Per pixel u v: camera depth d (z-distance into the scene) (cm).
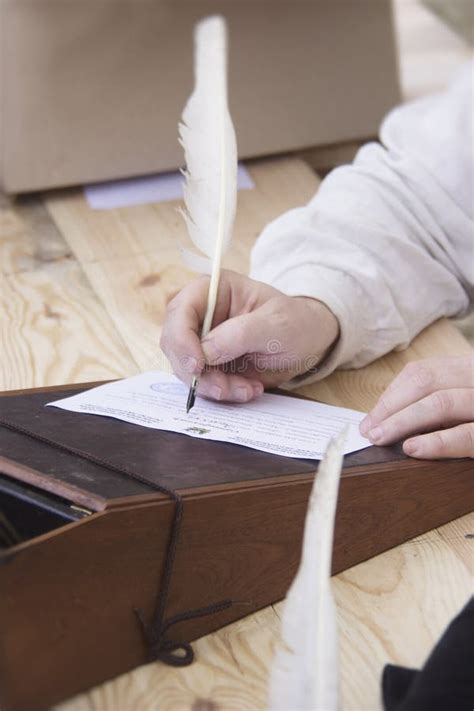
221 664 121
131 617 117
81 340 198
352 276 178
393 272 186
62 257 231
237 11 261
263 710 115
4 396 152
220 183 160
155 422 144
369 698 117
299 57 273
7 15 243
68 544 109
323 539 99
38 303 212
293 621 97
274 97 272
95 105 254
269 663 122
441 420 146
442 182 193
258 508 124
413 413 145
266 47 268
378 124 286
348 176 196
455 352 190
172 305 156
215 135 161
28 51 246
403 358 188
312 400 162
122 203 255
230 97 267
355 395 177
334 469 103
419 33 375
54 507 116
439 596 133
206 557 122
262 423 149
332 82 278
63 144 255
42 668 110
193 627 124
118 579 115
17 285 220
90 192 261
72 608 111
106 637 116
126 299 213
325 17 272
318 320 167
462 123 197
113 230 243
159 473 123
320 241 183
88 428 138
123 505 113
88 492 116
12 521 121
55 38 246
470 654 107
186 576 121
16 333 201
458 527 145
